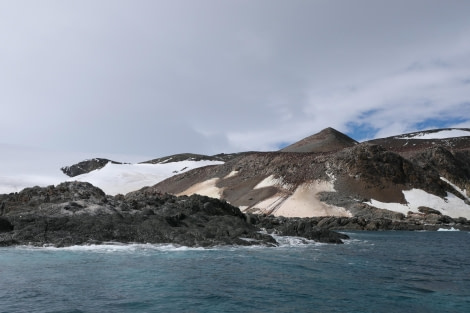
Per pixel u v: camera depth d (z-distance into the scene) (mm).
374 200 104750
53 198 40000
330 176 118062
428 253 38188
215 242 34625
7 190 181500
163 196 50219
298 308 15969
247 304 16250
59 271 21562
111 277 20375
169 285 18953
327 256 31891
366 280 22203
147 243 33219
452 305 17109
